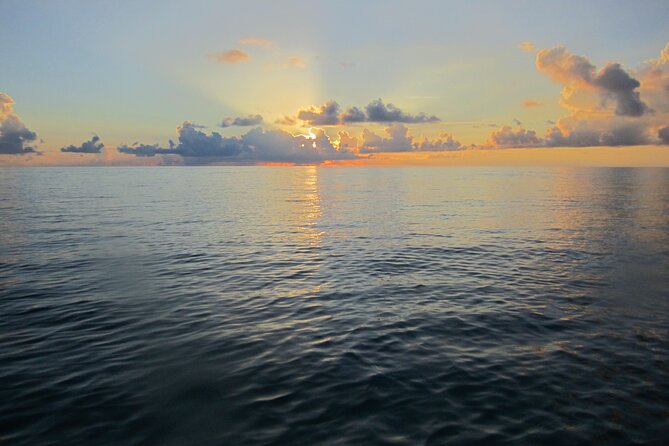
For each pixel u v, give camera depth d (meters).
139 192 69.06
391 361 8.82
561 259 19.16
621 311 12.04
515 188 79.25
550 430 6.40
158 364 8.62
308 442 6.09
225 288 14.55
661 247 21.89
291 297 13.52
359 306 12.59
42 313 11.74
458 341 9.88
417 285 14.95
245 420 6.64
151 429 6.37
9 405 7.02
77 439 6.11
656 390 7.59
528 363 8.71
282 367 8.52
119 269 17.28
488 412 6.90
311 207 45.44
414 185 93.38
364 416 6.78
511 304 12.70
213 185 94.44
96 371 8.28
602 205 44.88
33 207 43.03
